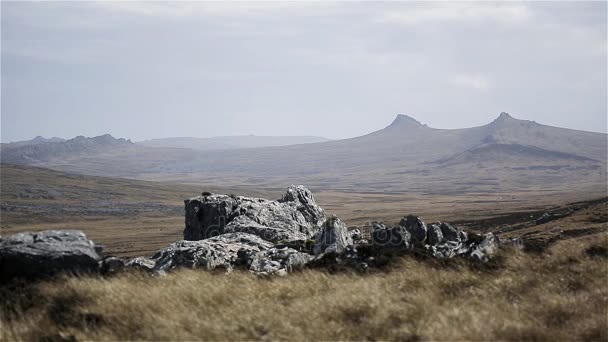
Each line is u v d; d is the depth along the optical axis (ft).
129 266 69.46
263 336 39.88
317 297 46.96
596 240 70.23
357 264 62.49
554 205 618.03
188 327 41.01
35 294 49.44
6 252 54.13
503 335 38.60
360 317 42.80
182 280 53.67
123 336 40.16
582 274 54.49
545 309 43.96
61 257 55.21
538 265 58.39
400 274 54.08
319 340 38.63
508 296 48.52
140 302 45.55
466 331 38.68
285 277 56.90
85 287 49.06
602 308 43.91
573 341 38.37
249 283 53.83
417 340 38.63
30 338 41.27
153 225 613.93
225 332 39.99
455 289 50.42
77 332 41.27
